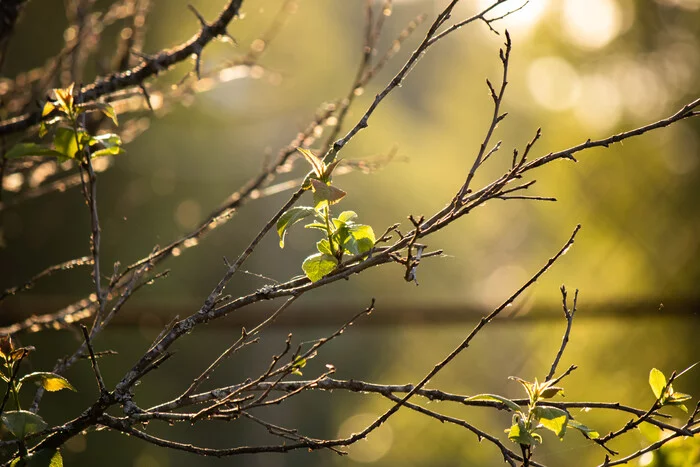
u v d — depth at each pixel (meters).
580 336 8.50
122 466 11.21
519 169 2.16
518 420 2.17
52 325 3.69
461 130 20.31
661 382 2.31
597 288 8.95
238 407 2.25
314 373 17.77
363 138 19.83
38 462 2.21
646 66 9.84
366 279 18.42
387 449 13.94
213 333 14.05
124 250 12.53
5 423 2.15
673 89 9.45
